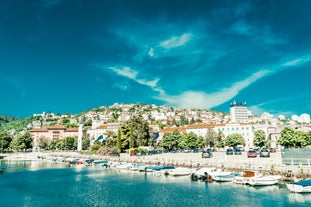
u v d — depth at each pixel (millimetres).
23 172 90875
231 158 79375
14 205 47406
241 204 42719
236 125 196750
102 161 110938
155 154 117750
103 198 50938
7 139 194375
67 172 89875
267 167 60188
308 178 52062
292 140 132875
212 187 56188
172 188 57344
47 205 47125
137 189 57969
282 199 44312
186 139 159000
